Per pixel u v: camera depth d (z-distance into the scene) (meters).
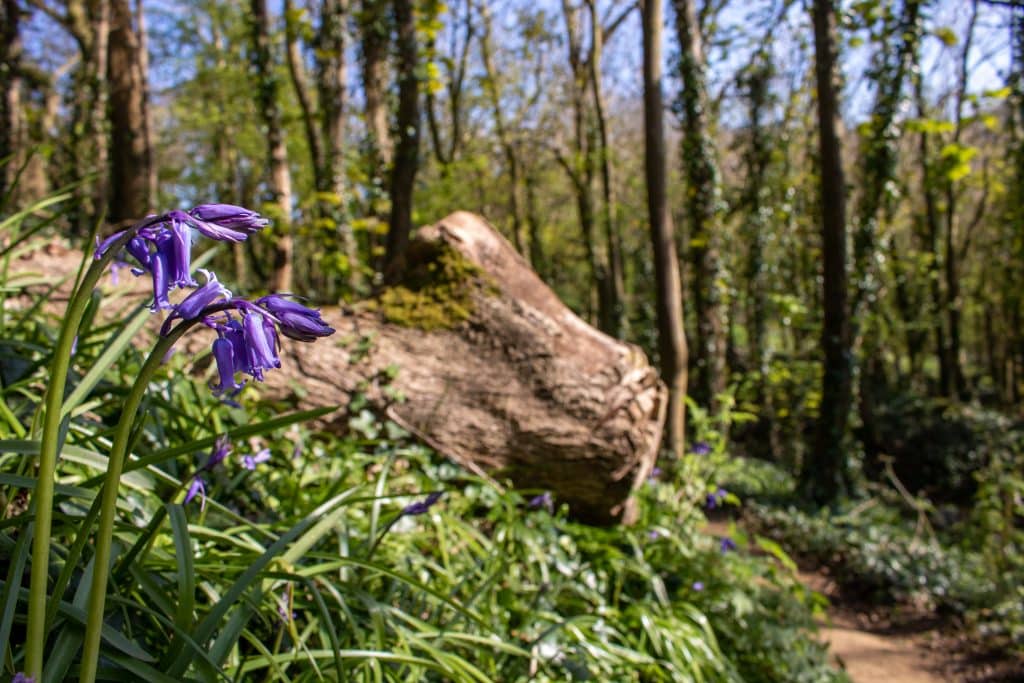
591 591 3.26
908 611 6.52
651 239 8.02
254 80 10.39
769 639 3.58
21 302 3.19
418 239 3.97
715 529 8.62
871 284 10.66
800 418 12.73
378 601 2.25
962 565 7.18
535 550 3.18
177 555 1.52
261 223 1.01
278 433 3.10
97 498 1.17
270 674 1.76
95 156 10.22
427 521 3.10
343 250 10.02
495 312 3.83
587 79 17.62
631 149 24.06
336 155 10.49
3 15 8.98
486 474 3.73
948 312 20.44
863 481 10.67
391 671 2.00
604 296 17.67
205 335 3.44
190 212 0.98
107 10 9.89
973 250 24.92
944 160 10.28
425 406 3.69
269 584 1.84
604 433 3.80
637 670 3.00
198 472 1.64
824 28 9.61
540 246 22.12
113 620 1.57
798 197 17.41
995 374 23.92
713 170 11.64
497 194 22.52
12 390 1.98
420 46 7.90
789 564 4.27
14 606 1.16
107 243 0.94
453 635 2.21
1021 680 5.19
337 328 3.83
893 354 20.22
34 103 12.41
